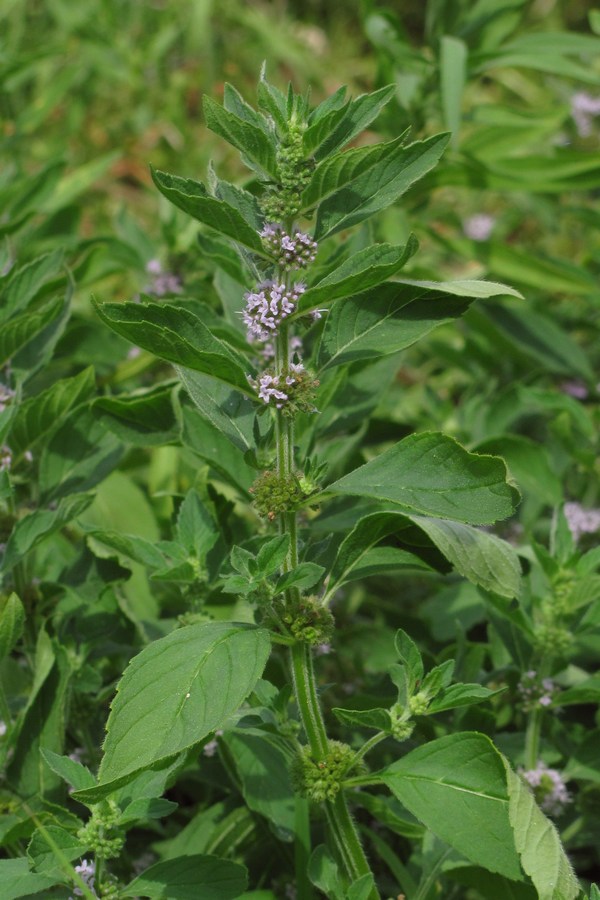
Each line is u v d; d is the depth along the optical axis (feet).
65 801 2.22
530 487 2.65
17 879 2.02
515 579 2.00
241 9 5.66
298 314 1.99
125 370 2.83
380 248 2.00
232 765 2.26
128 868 2.27
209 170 1.99
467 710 2.29
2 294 2.40
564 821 2.36
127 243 3.07
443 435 1.97
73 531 2.77
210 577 2.21
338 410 2.37
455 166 3.07
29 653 2.32
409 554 2.08
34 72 4.41
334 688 2.51
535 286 3.28
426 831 2.18
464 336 3.44
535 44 3.17
